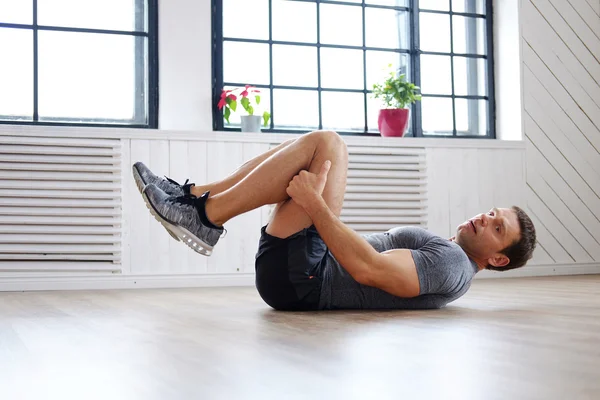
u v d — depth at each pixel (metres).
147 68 4.04
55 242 3.53
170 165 3.71
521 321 1.86
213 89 4.17
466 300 2.58
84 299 2.85
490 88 4.75
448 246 2.12
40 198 3.54
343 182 2.10
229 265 3.77
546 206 4.54
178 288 3.56
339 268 2.15
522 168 4.49
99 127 3.83
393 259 2.01
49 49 3.91
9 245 3.47
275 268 2.13
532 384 1.04
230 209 1.98
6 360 1.31
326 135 2.07
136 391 1.02
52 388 1.05
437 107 4.69
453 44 4.73
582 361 1.24
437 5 4.70
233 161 3.81
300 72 4.38
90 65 3.97
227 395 0.98
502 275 4.35
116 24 4.02
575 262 4.57
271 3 4.32
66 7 3.94
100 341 1.55
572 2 4.72
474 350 1.37
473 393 0.98
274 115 4.32
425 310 2.16
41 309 2.40
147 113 4.04
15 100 3.86
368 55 4.54
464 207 4.32
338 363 1.23
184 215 1.95
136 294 3.12
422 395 0.97
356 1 4.51
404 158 4.19
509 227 2.18
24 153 3.53
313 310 2.19
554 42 4.67
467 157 4.34
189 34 4.03
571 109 4.66
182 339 1.56
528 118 4.57
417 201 4.23
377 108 4.54
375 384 1.05
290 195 2.01
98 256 3.58
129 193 3.64
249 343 1.49
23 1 3.87
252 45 4.27
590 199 4.64
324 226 1.98
